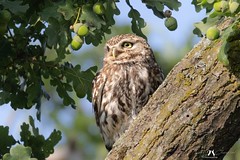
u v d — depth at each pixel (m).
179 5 10.05
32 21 10.37
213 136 9.15
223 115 9.05
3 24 9.85
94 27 9.86
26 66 10.83
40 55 10.85
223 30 8.75
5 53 10.61
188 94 9.20
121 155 9.58
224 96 9.00
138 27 10.36
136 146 9.48
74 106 11.12
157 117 9.41
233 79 8.95
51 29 9.82
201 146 9.20
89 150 17.30
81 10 9.95
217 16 8.75
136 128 9.55
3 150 10.66
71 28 9.90
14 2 9.75
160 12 10.24
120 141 9.64
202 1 8.77
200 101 9.12
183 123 9.20
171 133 9.26
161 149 9.30
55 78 11.01
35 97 10.87
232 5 8.28
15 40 10.71
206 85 9.10
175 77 9.35
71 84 11.80
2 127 10.66
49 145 10.96
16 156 9.54
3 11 9.80
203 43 9.25
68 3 9.84
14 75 10.88
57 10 9.80
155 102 9.48
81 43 9.77
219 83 9.02
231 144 9.30
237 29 8.69
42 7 10.36
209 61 9.12
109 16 10.02
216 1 8.60
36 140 10.86
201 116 9.11
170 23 9.91
